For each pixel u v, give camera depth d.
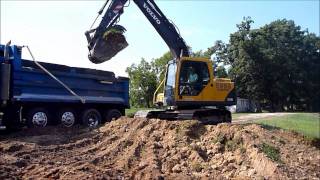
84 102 17.70
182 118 17.84
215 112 18.61
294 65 68.56
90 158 12.44
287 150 13.05
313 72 73.00
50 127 16.39
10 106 15.96
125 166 11.77
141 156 12.70
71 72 17.39
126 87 19.78
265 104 68.56
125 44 17.27
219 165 12.23
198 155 12.52
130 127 15.28
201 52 65.94
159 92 19.73
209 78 18.45
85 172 10.41
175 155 12.67
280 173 11.08
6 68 15.54
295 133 15.30
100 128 16.31
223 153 12.82
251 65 65.19
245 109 61.91
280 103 68.56
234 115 39.06
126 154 12.85
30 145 13.67
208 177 10.99
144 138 13.92
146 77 59.53
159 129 14.46
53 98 16.72
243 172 11.65
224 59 68.50
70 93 17.41
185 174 11.31
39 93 16.44
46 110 16.75
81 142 14.41
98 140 14.88
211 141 13.36
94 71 18.34
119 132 15.23
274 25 70.06
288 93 67.75
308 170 11.92
